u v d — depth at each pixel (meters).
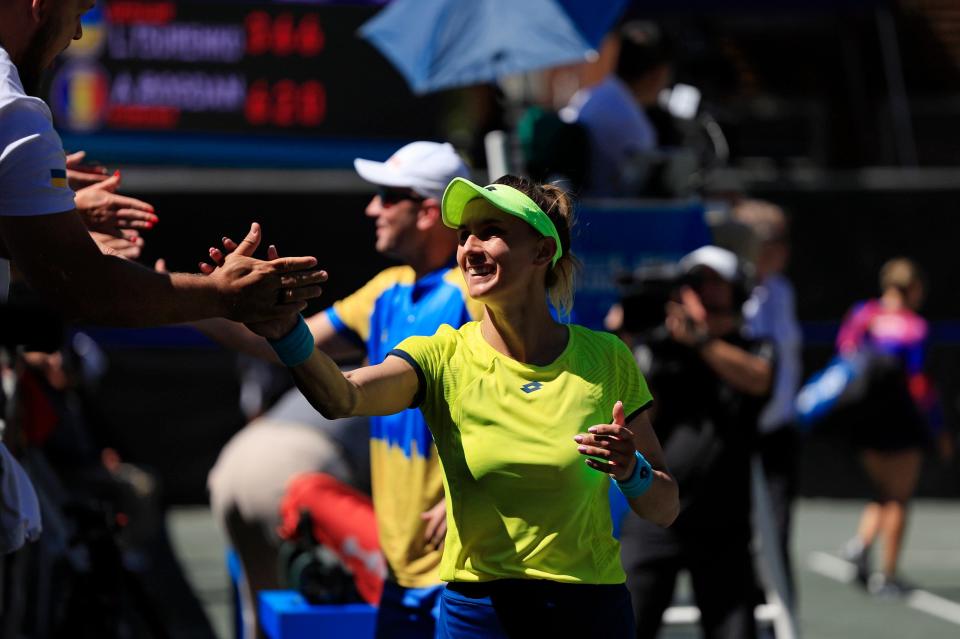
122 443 26.84
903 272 34.22
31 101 10.48
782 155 48.56
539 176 21.94
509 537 11.56
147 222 13.44
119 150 39.03
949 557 37.78
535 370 11.62
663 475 11.81
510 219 11.55
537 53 22.66
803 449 45.78
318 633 17.33
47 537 20.36
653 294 19.91
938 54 49.75
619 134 23.12
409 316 16.05
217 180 40.06
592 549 11.75
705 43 30.20
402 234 16.34
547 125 21.97
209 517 41.72
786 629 22.69
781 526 26.72
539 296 11.79
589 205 21.97
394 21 23.64
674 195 23.00
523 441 11.47
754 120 48.47
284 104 39.62
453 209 11.57
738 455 19.52
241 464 21.06
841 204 43.72
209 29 39.25
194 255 40.00
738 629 19.31
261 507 20.67
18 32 11.01
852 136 48.84
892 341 33.75
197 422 42.16
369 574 19.56
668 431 19.59
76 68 38.69
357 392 11.09
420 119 39.94
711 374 19.58
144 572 33.12
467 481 11.61
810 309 43.59
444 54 23.19
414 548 15.46
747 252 24.08
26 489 11.70
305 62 39.69
